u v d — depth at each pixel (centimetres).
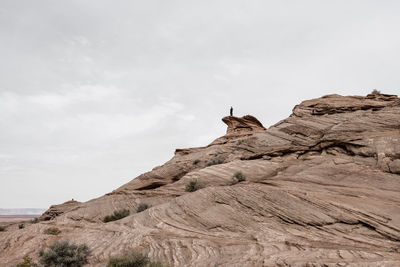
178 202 2023
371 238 1157
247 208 1650
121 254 1359
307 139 2995
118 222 2075
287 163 2683
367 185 1773
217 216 1655
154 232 1616
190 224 1664
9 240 1938
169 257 1220
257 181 2244
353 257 885
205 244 1307
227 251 1176
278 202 1619
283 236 1280
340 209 1423
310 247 1091
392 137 2291
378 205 1427
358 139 2480
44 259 1305
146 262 1095
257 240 1273
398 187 1664
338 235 1223
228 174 2772
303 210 1485
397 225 1196
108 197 3541
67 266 1312
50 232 2012
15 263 1484
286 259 917
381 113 2759
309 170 2262
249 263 961
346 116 3072
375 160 2128
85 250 1441
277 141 3241
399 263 753
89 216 2997
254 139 3534
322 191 1770
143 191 3384
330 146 2705
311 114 3484
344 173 2048
